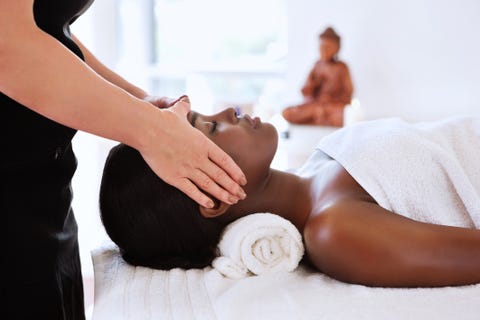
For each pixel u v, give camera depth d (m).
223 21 3.56
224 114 1.11
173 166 0.86
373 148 1.11
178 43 3.65
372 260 0.91
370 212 0.96
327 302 0.86
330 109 2.69
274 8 3.47
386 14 2.99
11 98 0.80
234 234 1.02
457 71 2.91
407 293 0.87
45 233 0.89
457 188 1.08
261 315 0.83
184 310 0.88
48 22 0.84
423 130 1.21
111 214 1.08
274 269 1.01
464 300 0.84
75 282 1.00
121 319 0.87
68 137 0.89
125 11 3.47
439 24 2.91
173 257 1.08
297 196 1.14
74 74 0.74
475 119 1.27
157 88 3.70
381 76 3.05
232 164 0.89
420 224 0.93
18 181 0.86
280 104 3.51
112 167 1.08
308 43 3.16
